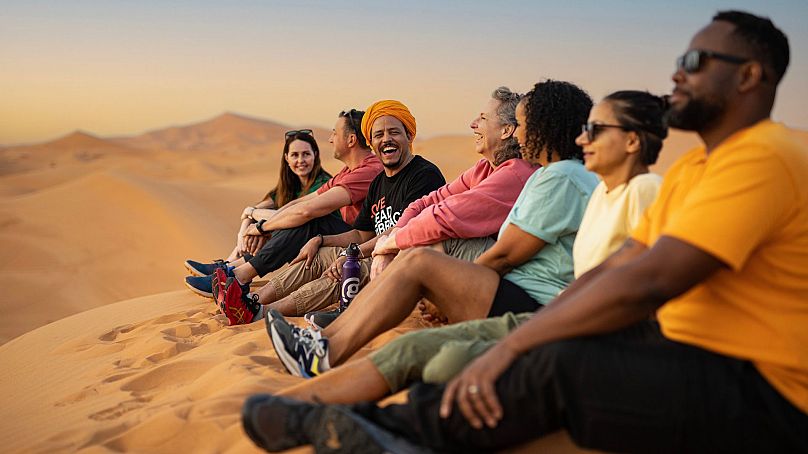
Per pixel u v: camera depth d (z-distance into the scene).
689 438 2.54
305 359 3.81
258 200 41.81
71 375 5.94
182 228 31.95
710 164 2.61
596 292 2.57
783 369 2.52
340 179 7.27
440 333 3.23
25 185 89.75
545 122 4.28
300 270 6.84
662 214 2.90
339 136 7.25
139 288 26.84
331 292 6.50
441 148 125.50
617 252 3.10
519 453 2.82
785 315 2.52
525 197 4.19
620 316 2.56
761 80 2.64
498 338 3.27
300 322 6.26
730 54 2.62
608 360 2.59
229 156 150.12
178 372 5.06
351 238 6.96
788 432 2.48
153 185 36.97
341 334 3.85
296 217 6.99
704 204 2.48
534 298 4.10
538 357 2.63
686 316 2.65
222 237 33.41
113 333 7.31
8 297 24.17
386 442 2.64
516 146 5.43
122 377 5.34
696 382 2.54
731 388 2.52
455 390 2.71
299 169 7.99
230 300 6.39
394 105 6.35
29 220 30.86
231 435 3.48
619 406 2.58
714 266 2.48
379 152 6.38
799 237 2.49
